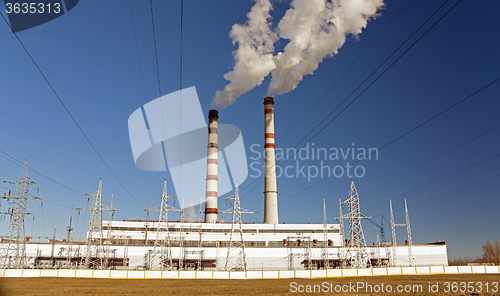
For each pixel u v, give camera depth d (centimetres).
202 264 10944
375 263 12100
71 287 5600
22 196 9200
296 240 13300
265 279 7694
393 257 12119
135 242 12356
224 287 5841
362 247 11881
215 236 12781
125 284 6291
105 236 12294
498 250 15338
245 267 10200
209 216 14675
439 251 12731
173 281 7081
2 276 7556
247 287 5847
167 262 10731
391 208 12694
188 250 11056
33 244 10250
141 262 10662
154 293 4928
